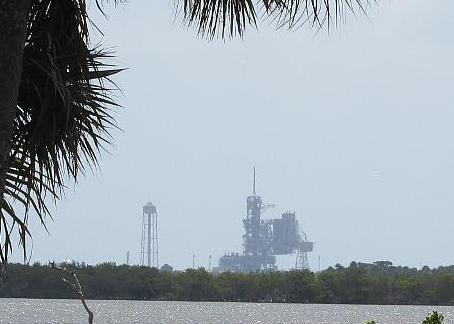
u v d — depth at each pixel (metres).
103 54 30.25
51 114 29.44
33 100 29.59
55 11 30.59
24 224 29.72
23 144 29.77
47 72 28.75
